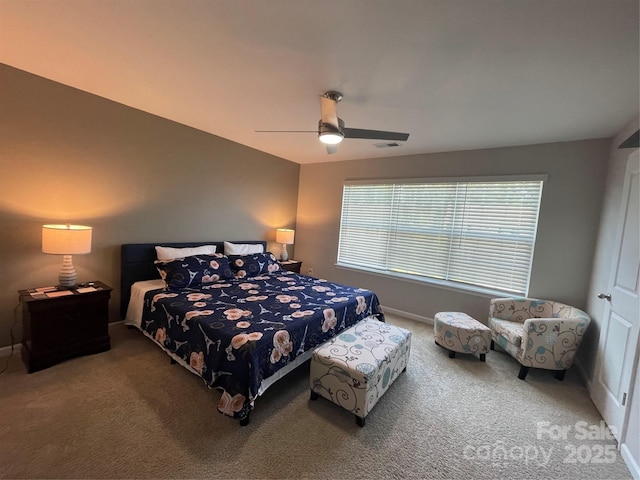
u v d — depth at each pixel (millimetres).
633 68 1621
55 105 2455
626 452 1654
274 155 4633
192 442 1619
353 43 1606
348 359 1939
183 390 2061
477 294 3479
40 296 2203
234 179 4062
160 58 1920
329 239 4828
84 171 2678
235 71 2018
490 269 3480
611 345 2033
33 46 1868
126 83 2369
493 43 1511
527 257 3246
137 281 3053
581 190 2891
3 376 2084
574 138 2867
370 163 4336
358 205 4531
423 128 2854
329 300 2762
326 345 2131
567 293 2988
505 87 1963
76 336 2361
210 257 3299
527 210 3229
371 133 2377
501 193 3375
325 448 1639
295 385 2250
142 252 3090
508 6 1246
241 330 1951
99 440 1585
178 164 3400
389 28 1457
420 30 1455
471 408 2078
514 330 2703
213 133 3670
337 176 4699
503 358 2879
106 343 2533
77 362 2332
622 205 2105
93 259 2814
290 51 1729
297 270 4781
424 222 3930
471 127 2748
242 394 1728
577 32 1371
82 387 2027
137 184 3064
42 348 2189
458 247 3682
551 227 3055
